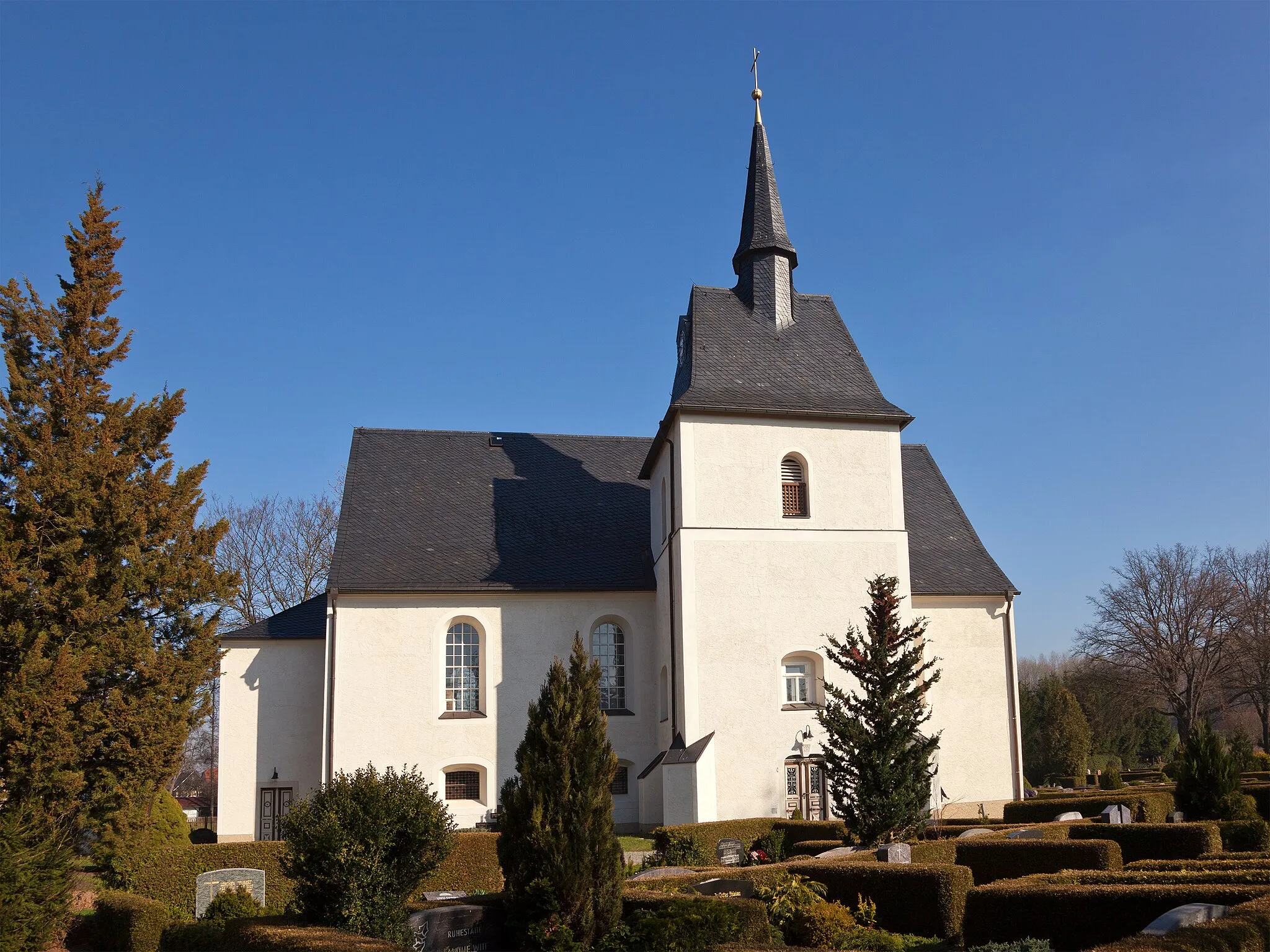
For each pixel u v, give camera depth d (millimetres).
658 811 31047
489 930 15234
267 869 23219
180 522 25156
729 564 30578
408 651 32375
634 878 19594
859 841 21672
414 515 35656
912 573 35969
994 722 35156
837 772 22281
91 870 23172
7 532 22766
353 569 32875
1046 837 22125
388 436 38812
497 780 32094
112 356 25156
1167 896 13719
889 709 22141
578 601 33906
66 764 21781
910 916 16922
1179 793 27609
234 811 32188
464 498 36844
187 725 23797
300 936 13398
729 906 14188
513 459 39125
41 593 22422
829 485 31797
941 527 38531
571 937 14359
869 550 31625
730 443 31266
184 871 22812
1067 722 59688
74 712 22859
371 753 31516
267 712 32906
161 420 25562
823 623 30875
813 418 31984
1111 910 14086
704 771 28797
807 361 33375
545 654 33312
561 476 38750
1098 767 63281
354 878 14398
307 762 32781
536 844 14758
